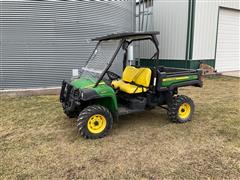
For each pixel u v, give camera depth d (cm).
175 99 402
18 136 353
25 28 611
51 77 659
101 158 284
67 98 367
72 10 645
